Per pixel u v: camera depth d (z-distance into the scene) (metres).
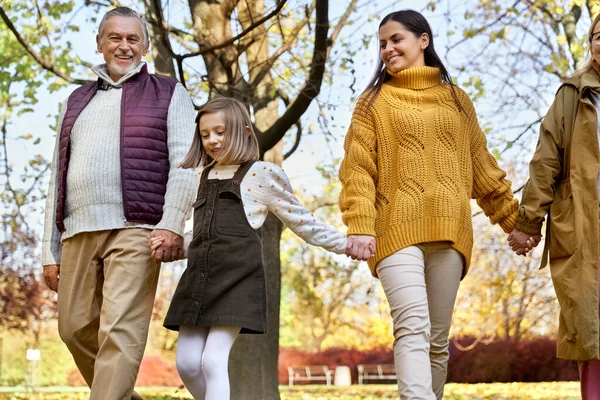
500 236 20.16
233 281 3.97
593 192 4.42
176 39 9.60
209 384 3.85
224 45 7.62
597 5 9.62
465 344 24.84
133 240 4.41
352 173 4.36
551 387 18.36
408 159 4.30
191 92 9.67
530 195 4.64
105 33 4.71
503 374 24.33
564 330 4.48
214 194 4.13
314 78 8.38
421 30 4.52
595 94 4.57
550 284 22.53
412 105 4.40
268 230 9.54
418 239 4.18
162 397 11.37
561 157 4.66
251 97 9.13
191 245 4.12
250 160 4.21
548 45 10.61
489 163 4.64
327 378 31.38
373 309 30.70
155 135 4.54
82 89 4.82
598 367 4.42
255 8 9.55
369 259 4.40
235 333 4.02
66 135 4.64
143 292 4.41
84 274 4.53
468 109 4.54
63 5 9.92
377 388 21.11
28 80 10.82
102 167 4.47
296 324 33.97
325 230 4.20
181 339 4.07
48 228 4.79
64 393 16.61
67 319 4.57
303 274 25.89
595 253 4.38
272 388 9.21
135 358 4.32
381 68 4.58
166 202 4.41
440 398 4.46
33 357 25.09
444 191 4.24
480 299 23.39
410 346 4.06
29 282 24.11
